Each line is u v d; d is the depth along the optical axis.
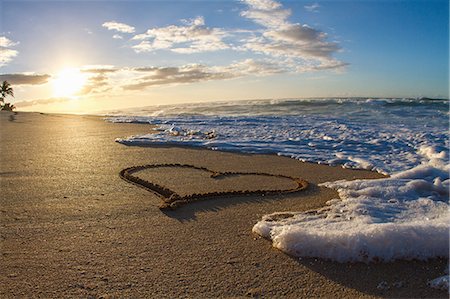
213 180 4.52
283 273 2.33
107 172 4.82
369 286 2.19
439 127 9.96
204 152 6.39
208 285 2.20
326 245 2.50
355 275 2.30
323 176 4.82
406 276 2.27
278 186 4.27
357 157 6.01
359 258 2.43
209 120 12.01
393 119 12.25
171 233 2.91
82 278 2.27
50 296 2.08
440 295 2.09
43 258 2.51
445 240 2.46
